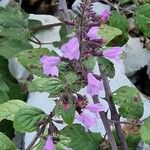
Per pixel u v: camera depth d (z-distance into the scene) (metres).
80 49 0.19
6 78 0.29
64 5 0.26
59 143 0.22
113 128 0.25
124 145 0.24
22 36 0.28
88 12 0.20
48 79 0.20
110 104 0.24
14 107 0.23
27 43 0.28
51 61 0.20
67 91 0.19
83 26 0.19
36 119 0.20
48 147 0.20
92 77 0.19
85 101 0.19
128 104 0.24
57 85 0.20
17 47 0.28
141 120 0.25
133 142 0.25
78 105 0.19
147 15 0.28
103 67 0.23
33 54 0.25
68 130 0.25
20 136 0.27
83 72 0.20
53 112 0.20
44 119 0.20
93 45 0.20
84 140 0.24
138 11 0.28
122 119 0.27
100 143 0.25
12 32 0.28
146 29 0.28
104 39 0.21
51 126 0.20
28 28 0.28
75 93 0.20
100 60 0.23
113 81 0.29
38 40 0.29
